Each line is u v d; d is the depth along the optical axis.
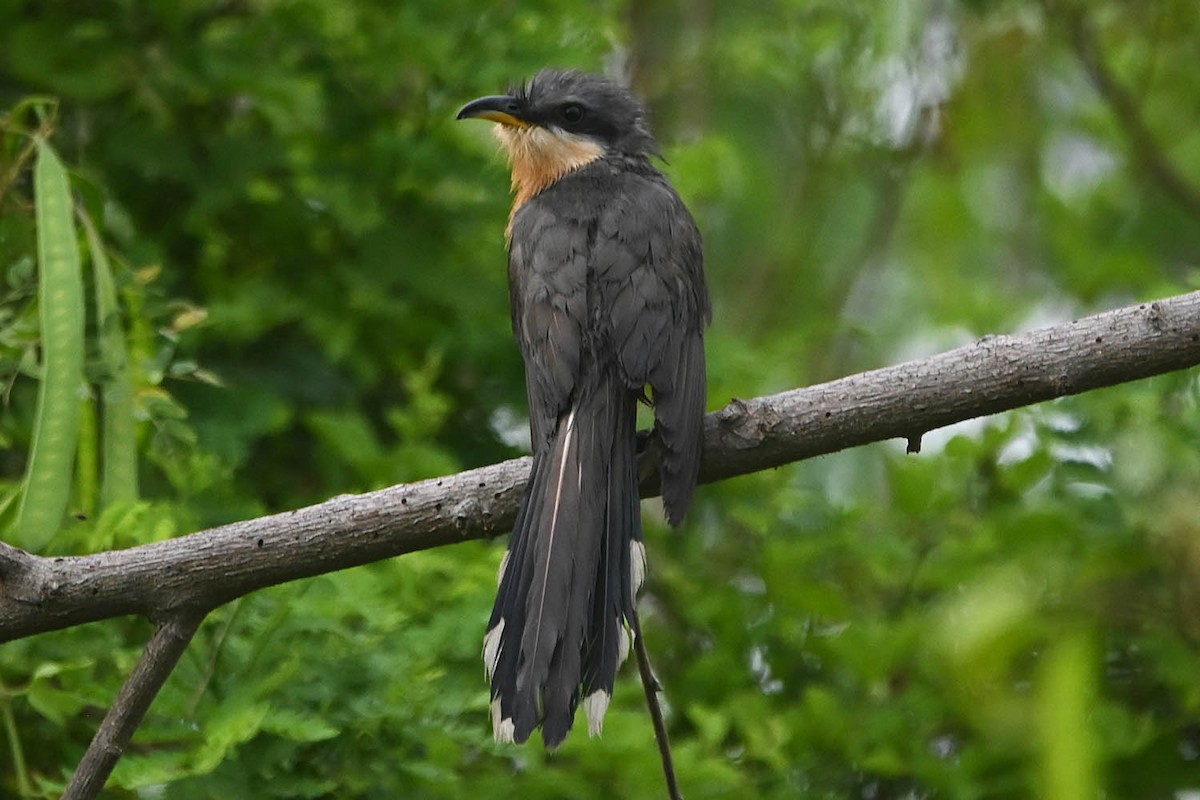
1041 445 10.81
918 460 11.16
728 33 14.84
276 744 8.41
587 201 9.60
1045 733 9.09
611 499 8.23
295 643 8.72
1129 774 9.93
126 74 11.63
